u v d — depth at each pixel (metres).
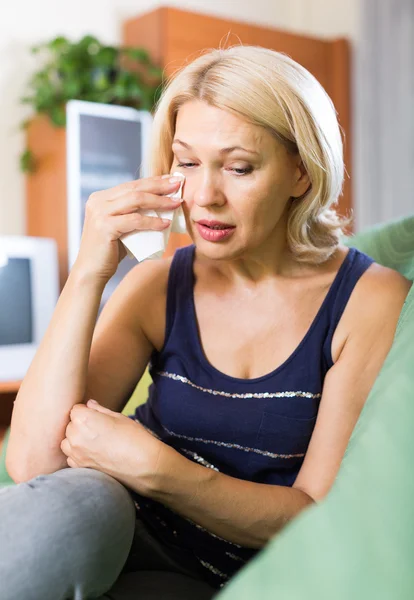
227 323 1.12
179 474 0.92
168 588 0.94
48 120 3.53
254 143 0.97
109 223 1.05
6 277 3.01
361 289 1.09
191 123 0.98
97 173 3.52
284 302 1.10
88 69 3.62
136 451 0.93
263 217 1.00
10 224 3.67
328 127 1.04
